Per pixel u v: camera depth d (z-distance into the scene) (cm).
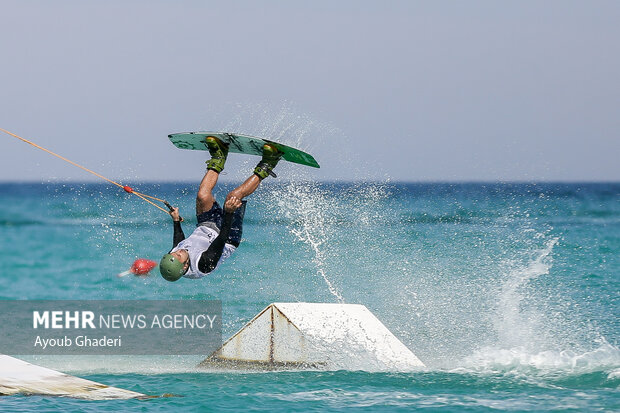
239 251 11494
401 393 3856
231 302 7350
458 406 3581
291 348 4538
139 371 4572
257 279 8781
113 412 3438
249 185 3781
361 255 10719
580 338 5512
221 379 4253
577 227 16900
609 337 5547
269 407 3562
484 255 10512
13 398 3666
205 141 3972
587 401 3681
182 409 3519
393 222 18100
